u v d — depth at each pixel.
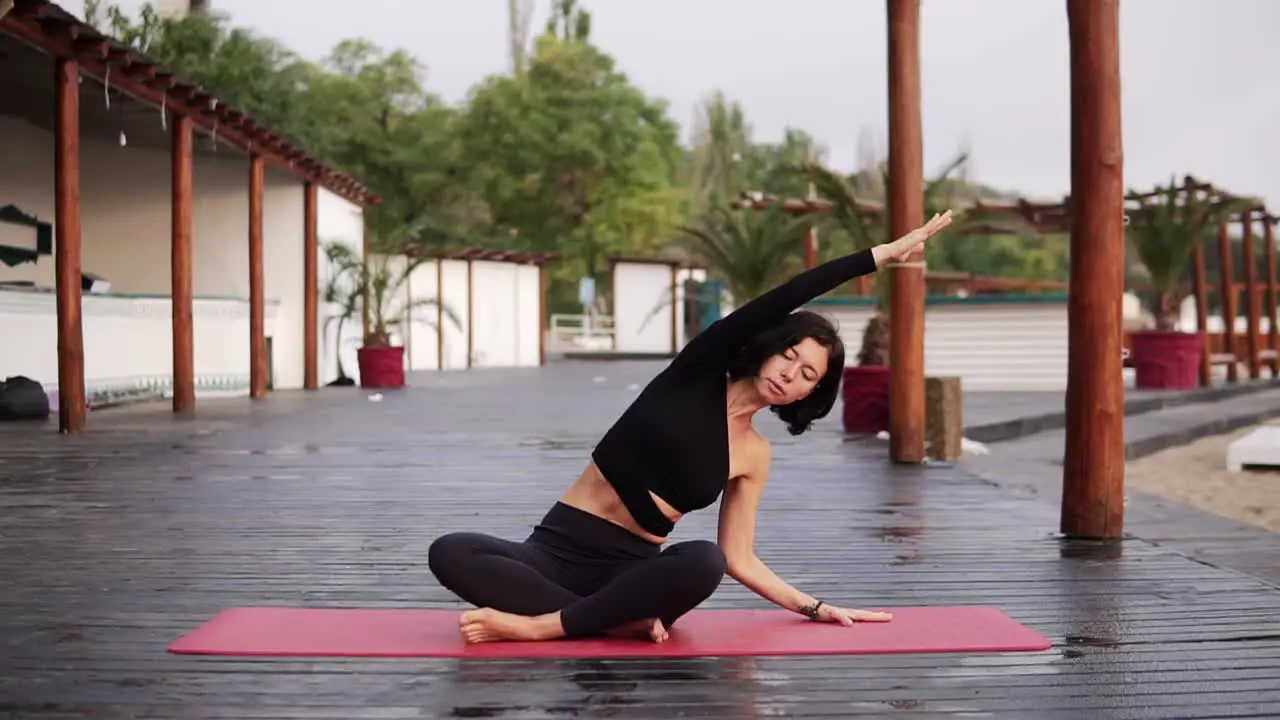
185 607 3.57
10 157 14.34
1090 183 4.98
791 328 3.01
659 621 3.07
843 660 2.98
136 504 5.75
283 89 25.34
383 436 9.45
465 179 35.66
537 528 3.25
